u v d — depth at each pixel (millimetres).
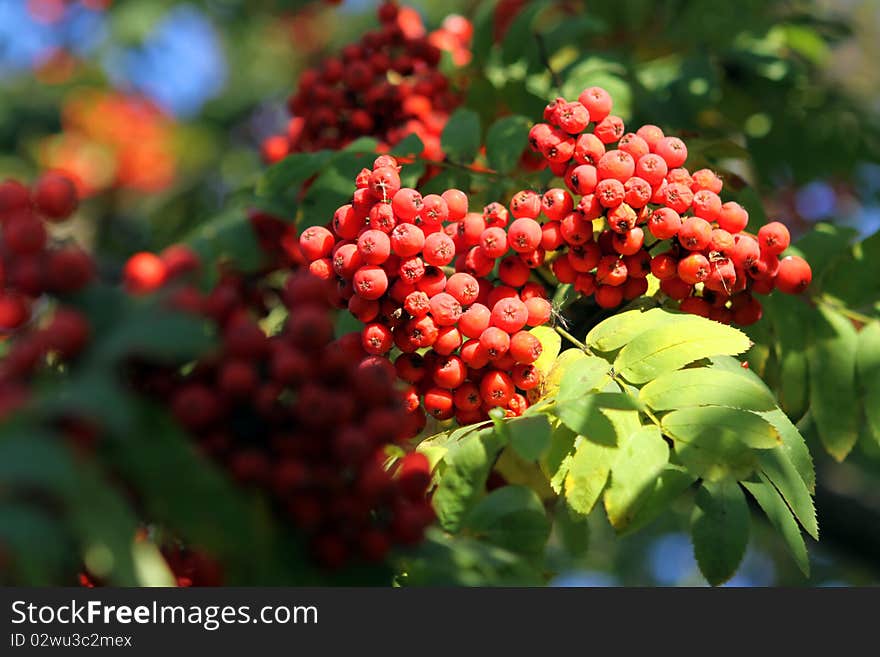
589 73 4961
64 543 1882
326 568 2488
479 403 3443
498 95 5156
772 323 4145
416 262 3250
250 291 4191
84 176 9227
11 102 9617
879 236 4230
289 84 10828
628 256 3543
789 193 6461
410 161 4176
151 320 2068
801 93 5930
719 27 5965
